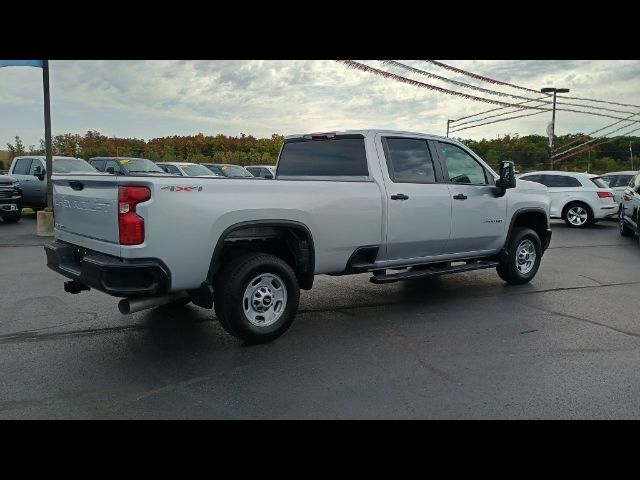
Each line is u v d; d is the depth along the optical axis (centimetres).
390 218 586
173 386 408
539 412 367
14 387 404
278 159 690
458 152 688
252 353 481
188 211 438
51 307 630
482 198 691
